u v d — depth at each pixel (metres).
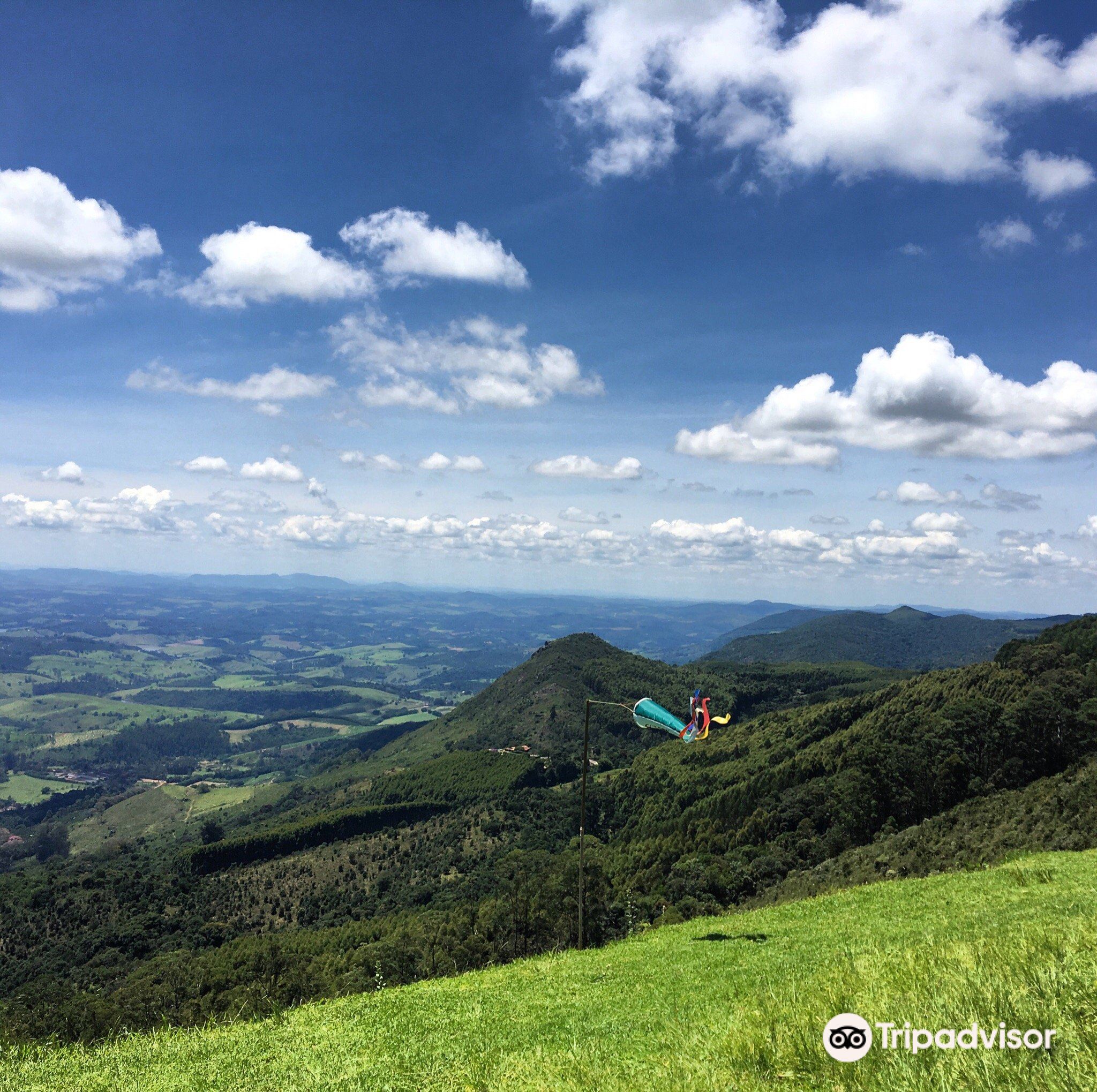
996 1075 4.46
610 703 21.56
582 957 19.30
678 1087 5.72
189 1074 9.37
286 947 77.44
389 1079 8.50
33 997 25.64
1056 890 19.50
